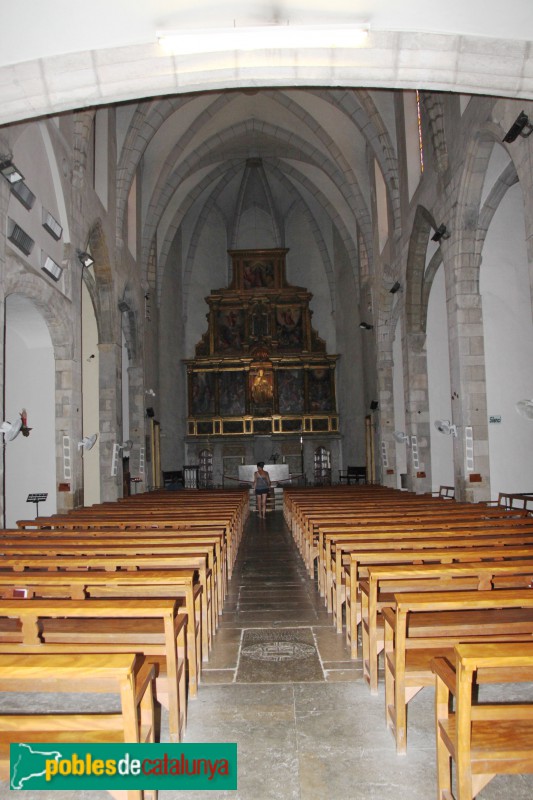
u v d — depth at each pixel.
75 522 9.23
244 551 12.64
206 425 32.00
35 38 7.36
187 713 4.57
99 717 3.09
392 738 4.14
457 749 2.96
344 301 30.95
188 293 32.84
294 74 7.94
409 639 4.20
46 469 14.02
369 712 4.55
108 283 17.70
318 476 31.73
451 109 13.21
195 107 22.66
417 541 6.31
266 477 18.94
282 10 7.19
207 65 7.81
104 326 17.73
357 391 29.00
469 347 13.17
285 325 33.09
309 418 31.83
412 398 17.62
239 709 4.64
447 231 13.73
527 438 14.05
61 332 13.35
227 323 33.19
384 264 21.14
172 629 3.95
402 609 3.85
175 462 30.20
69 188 13.72
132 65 7.73
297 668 5.50
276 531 15.86
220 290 33.16
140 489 21.72
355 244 27.66
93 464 17.52
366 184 23.56
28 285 11.23
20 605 3.92
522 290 14.09
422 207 15.85
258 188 33.06
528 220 9.01
